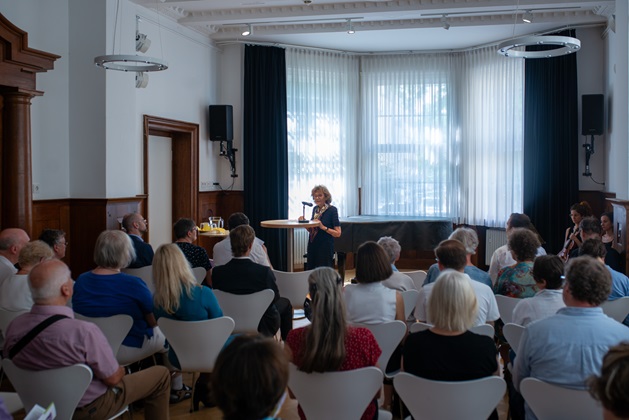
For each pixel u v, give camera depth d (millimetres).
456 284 2514
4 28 5070
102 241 3594
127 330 3428
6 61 5156
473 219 9320
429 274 4051
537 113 8492
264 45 9078
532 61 8508
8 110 5391
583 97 7922
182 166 8484
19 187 5453
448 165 9492
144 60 5465
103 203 6449
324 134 9562
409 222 8133
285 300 4949
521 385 2410
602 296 2432
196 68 8562
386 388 3680
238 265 4109
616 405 1465
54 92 6359
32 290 2703
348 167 9758
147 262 4934
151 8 7371
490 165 9133
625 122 6512
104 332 3420
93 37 6434
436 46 9336
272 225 6543
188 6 7574
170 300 3473
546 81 8422
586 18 7793
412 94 9609
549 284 3146
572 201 8297
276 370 1556
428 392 2424
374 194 9797
